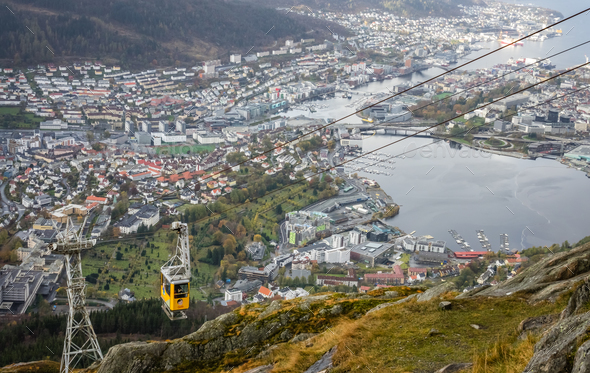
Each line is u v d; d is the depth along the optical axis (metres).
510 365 28.11
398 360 34.22
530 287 42.75
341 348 38.16
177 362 53.66
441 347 34.84
